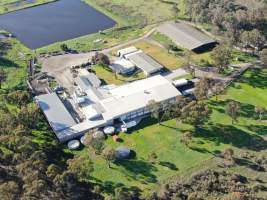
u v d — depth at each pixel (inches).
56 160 7445.9
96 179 7042.3
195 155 7445.9
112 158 7111.2
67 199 6510.8
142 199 6550.2
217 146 7613.2
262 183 6811.0
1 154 7244.1
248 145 7603.4
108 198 6294.3
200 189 6727.4
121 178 7052.2
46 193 6437.0
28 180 6333.7
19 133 7263.8
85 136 7711.6
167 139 7834.6
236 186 6732.3
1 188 6043.3
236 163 7214.6
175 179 6973.4
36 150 7244.1
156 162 7342.5
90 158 7475.4
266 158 7239.2
